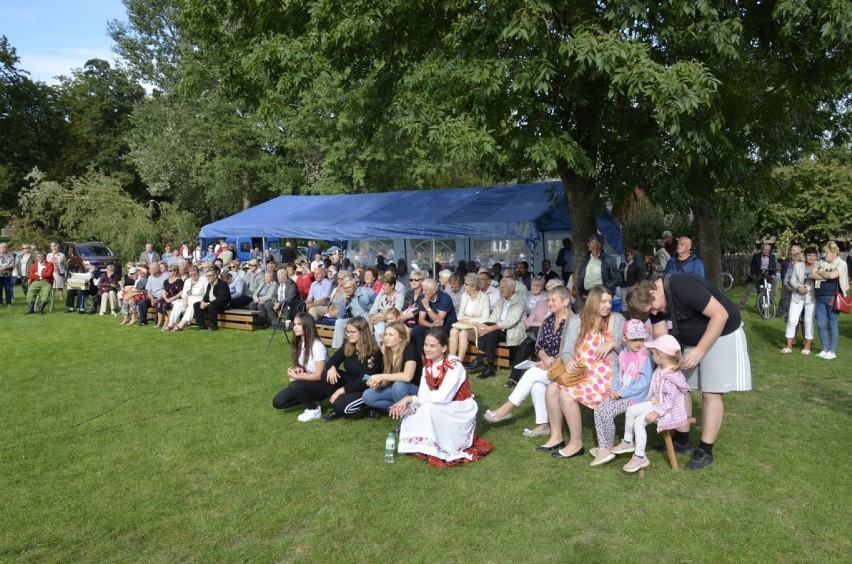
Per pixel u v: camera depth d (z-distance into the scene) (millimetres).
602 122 10086
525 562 3760
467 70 8930
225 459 5551
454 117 9547
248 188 34938
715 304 4895
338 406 6629
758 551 3834
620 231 16141
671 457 5195
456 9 9531
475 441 5688
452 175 35781
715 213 13031
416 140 9875
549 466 5324
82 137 42656
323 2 10164
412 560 3787
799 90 10945
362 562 3779
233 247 24109
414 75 9891
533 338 8359
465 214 15898
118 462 5504
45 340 12258
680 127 8922
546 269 14969
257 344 11578
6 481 5078
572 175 10805
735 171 10734
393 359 6492
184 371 9227
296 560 3805
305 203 22312
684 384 5105
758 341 11031
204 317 13586
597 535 4082
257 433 6289
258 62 10977
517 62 9109
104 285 16469
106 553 3934
